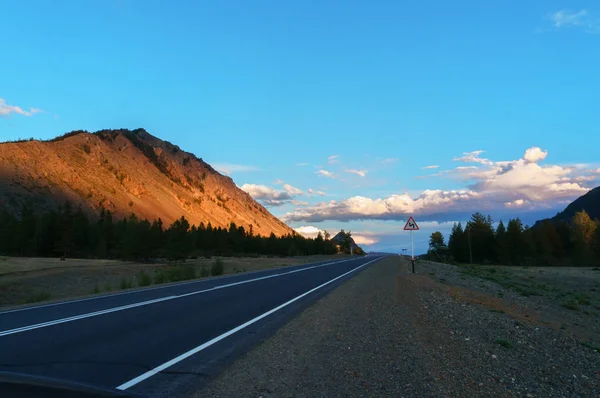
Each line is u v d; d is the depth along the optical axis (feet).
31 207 480.64
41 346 24.39
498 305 53.01
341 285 67.72
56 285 115.75
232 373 19.60
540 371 21.65
